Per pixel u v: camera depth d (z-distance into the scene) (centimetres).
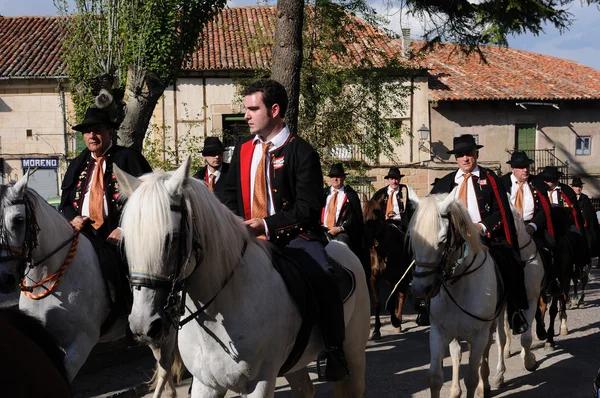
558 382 637
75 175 498
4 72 2045
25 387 171
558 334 882
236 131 1476
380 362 721
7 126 2095
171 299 276
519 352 765
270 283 336
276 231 347
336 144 1316
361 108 1338
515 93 2384
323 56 1312
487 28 905
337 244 438
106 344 655
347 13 1330
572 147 2475
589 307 1102
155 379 589
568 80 2611
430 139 2309
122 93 874
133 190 291
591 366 698
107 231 481
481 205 552
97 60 923
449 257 464
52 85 2084
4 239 397
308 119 1286
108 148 493
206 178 761
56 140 2105
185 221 285
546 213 727
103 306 463
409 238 485
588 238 1136
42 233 428
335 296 361
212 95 2041
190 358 337
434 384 478
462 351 771
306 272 359
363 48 1393
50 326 436
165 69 908
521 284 570
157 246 268
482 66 2652
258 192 359
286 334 341
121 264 478
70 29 948
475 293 493
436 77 2469
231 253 317
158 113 2034
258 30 1617
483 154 2384
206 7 954
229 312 320
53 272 435
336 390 424
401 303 902
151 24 892
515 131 2417
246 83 1460
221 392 341
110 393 571
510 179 752
